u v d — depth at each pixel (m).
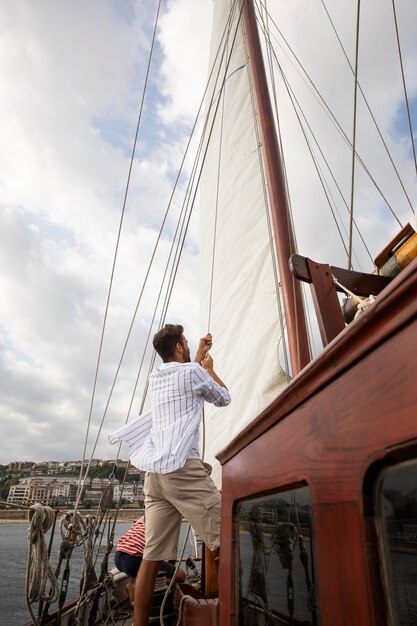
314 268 1.88
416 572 0.70
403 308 0.71
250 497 1.53
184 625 2.21
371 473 0.79
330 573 0.89
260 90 5.50
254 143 5.48
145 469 2.22
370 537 0.78
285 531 1.21
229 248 5.07
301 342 3.65
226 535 1.74
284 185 4.70
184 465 2.17
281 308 4.05
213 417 4.02
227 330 4.52
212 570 2.62
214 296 5.01
